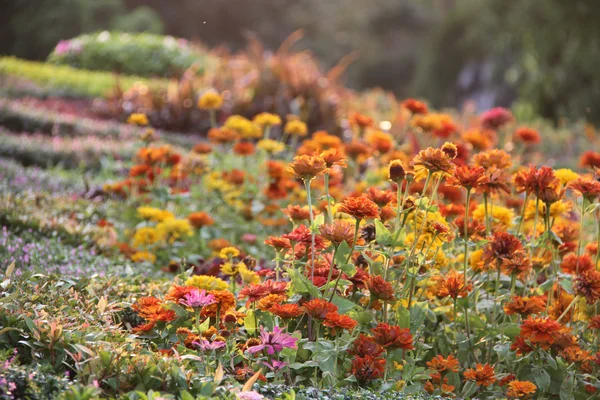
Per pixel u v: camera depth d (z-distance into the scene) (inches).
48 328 107.0
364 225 138.9
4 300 113.0
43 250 172.2
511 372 134.7
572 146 523.5
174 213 221.5
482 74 1098.7
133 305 127.9
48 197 227.0
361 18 1530.5
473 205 163.5
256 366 116.9
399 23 1525.6
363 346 116.4
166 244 202.1
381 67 1496.1
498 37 935.7
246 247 211.8
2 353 102.9
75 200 234.5
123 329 129.0
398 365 124.6
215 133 236.7
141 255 190.9
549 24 850.8
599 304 150.7
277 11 1456.7
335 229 117.0
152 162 222.2
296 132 230.7
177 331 118.7
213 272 169.0
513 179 150.3
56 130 374.9
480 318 146.9
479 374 122.9
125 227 222.2
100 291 141.6
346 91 487.8
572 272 150.3
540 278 164.1
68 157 316.2
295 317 124.2
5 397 91.7
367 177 231.9
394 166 125.0
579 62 847.1
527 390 120.6
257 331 125.1
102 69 705.6
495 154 150.3
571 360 127.0
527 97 875.4
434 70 1157.7
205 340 112.3
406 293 134.8
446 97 1136.8
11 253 165.2
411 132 302.2
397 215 126.0
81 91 575.8
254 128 235.9
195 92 438.0
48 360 104.0
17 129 380.8
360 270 127.6
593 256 166.9
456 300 138.0
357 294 133.5
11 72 633.0
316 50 1475.1
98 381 99.1
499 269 135.3
